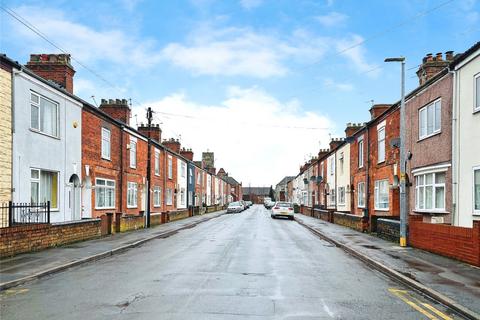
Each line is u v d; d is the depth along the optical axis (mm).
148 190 28125
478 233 11375
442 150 15508
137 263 12789
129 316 7008
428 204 16781
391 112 21734
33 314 7168
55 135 17875
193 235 22703
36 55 19859
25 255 13484
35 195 16297
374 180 24906
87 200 20844
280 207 41219
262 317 6980
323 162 43375
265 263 12773
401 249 15281
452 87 14773
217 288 9164
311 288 9328
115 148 24844
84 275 10797
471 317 7004
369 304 7992
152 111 28547
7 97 14289
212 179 70812
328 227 27094
